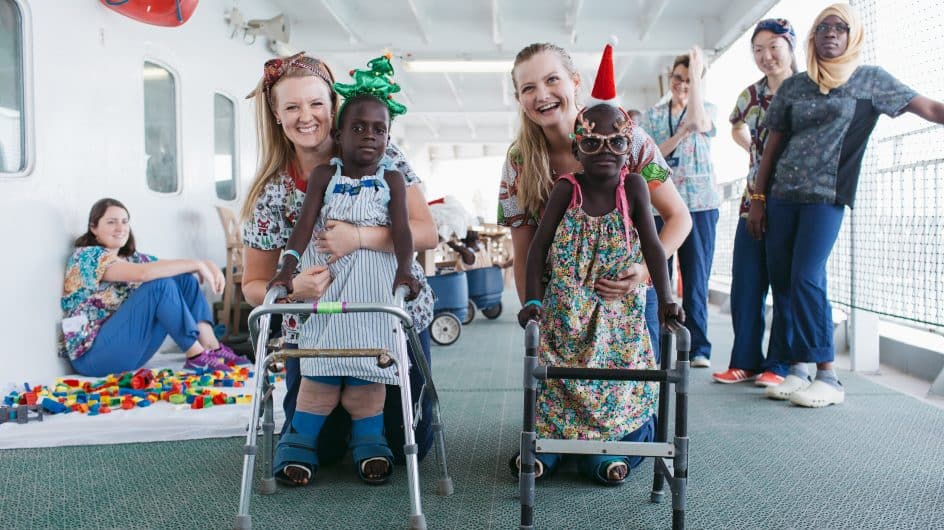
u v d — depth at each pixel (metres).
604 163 1.94
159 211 4.91
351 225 2.09
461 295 5.43
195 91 5.54
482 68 9.65
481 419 3.04
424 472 2.32
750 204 3.60
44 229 3.67
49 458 2.52
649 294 2.47
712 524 1.88
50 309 3.71
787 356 3.39
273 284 1.86
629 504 2.02
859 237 4.02
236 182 6.48
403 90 11.72
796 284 3.29
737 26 8.43
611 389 2.13
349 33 8.73
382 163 2.17
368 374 2.10
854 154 3.23
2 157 3.50
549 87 2.24
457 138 17.09
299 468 2.17
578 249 2.06
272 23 6.52
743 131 4.09
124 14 4.23
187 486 2.21
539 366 1.69
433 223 2.29
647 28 8.93
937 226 3.52
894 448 2.55
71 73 3.90
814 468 2.34
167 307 3.91
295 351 1.79
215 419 2.84
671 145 4.02
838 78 3.19
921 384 3.75
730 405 3.25
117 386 3.56
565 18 9.22
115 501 2.08
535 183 2.33
